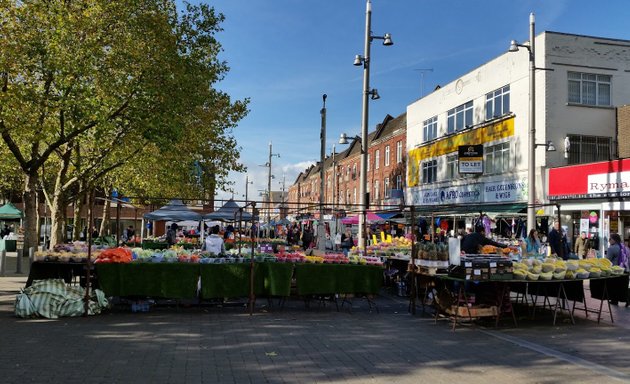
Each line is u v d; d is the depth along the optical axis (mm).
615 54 26094
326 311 11664
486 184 29766
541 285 11273
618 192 20594
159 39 17719
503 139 28297
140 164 25297
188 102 19453
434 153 36719
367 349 7742
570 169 23125
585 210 22578
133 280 10703
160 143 18328
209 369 6371
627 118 23344
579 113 25328
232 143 26328
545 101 24922
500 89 28938
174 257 11492
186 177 26359
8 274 17875
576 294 10648
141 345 7645
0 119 15516
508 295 10164
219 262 11352
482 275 9477
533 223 20281
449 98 34844
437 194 35969
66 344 7586
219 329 9094
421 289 12281
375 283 11734
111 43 17312
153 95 17719
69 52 15898
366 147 20109
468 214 24938
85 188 23688
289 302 13016
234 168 26734
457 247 9914
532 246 15914
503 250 11953
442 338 8727
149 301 11055
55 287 10273
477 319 10625
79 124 16703
